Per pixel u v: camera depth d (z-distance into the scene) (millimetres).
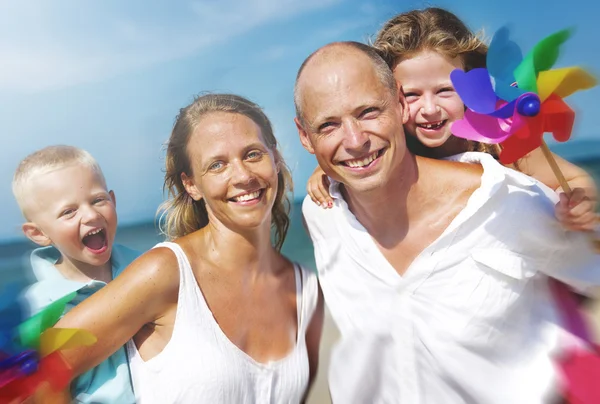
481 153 2682
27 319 2205
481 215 2467
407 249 2609
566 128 2117
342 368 2740
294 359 2627
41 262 2820
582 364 2506
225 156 2477
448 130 3154
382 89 2449
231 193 2473
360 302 2668
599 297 2602
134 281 2424
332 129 2467
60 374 2178
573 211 2297
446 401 2572
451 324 2508
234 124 2516
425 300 2549
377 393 2697
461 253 2492
